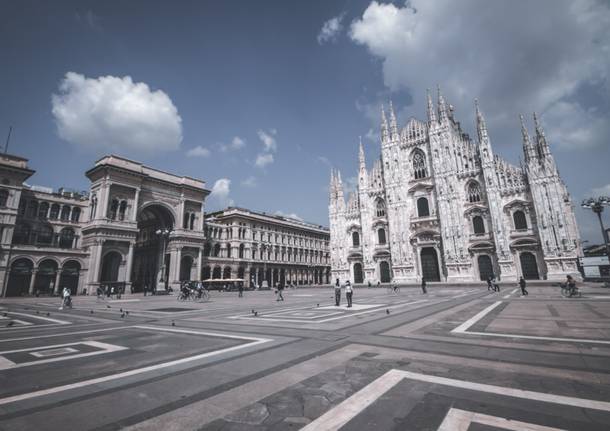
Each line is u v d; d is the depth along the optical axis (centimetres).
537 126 5303
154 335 1236
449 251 5825
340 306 2286
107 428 478
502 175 5541
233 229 8406
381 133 7131
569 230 4950
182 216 7269
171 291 6412
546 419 472
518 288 4162
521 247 5188
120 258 6097
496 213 5412
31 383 680
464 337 1055
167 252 7244
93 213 6147
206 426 480
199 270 7319
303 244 10438
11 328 1490
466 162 5981
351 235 7419
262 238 9081
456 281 5675
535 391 577
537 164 5184
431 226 6203
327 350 914
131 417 514
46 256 5506
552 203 4994
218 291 6550
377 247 6881
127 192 6334
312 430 462
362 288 6059
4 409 549
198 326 1452
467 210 5781
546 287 4166
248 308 2352
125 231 6134
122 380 693
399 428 462
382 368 738
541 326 1227
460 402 542
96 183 6231
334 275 7400
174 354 912
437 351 876
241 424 484
